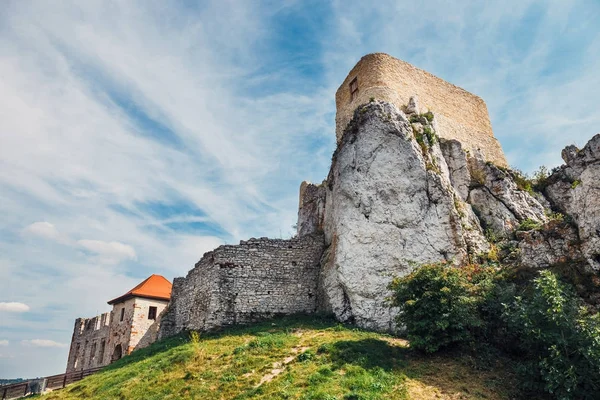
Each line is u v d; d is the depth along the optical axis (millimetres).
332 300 21266
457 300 14867
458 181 24344
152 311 35062
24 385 22438
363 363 14008
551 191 25359
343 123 27516
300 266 24484
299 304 23547
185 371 15625
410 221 20625
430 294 15008
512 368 13625
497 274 16766
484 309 15273
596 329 11531
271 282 23672
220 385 13891
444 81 30531
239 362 15461
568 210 23938
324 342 16312
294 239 25047
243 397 12734
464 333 14547
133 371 17234
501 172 24719
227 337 19578
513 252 19891
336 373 13516
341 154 23469
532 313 12664
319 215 30453
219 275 23141
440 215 20719
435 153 23531
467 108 30938
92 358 38969
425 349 14609
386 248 20266
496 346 14805
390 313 18875
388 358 14586
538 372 12227
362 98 26391
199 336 21078
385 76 26844
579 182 16812
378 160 21953
